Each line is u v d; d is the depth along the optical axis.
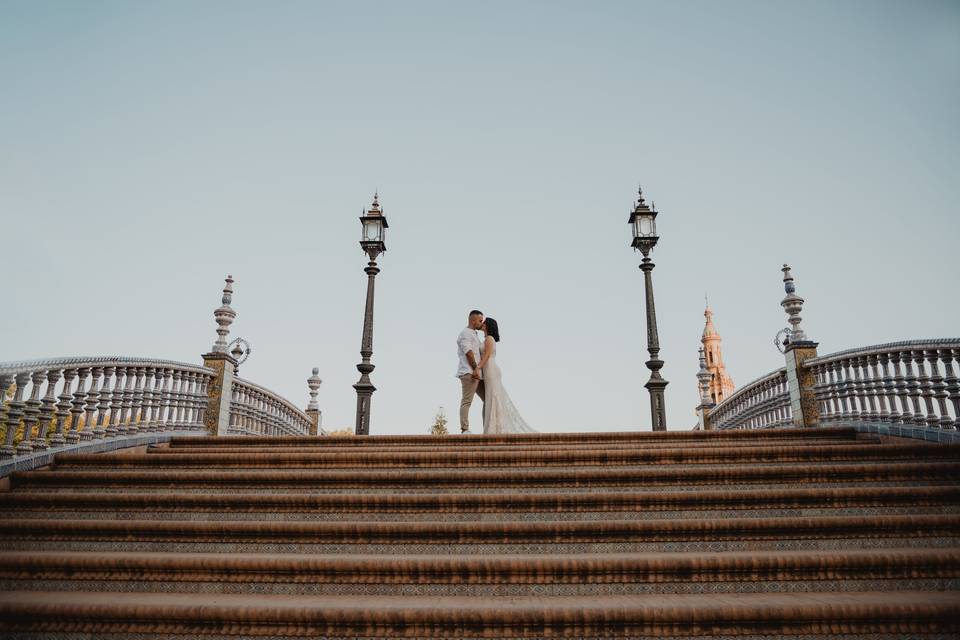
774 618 3.48
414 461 6.64
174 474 6.01
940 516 4.63
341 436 7.85
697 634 3.49
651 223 11.16
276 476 5.96
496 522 4.86
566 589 4.06
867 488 5.18
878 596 3.81
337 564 4.16
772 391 10.98
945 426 6.87
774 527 4.65
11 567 4.31
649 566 4.08
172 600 3.86
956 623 3.45
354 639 3.54
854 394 8.56
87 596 4.00
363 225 11.41
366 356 10.76
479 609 3.54
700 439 7.73
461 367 9.21
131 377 8.02
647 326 10.70
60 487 6.02
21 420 6.41
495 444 7.65
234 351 10.55
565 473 5.80
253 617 3.59
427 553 4.69
